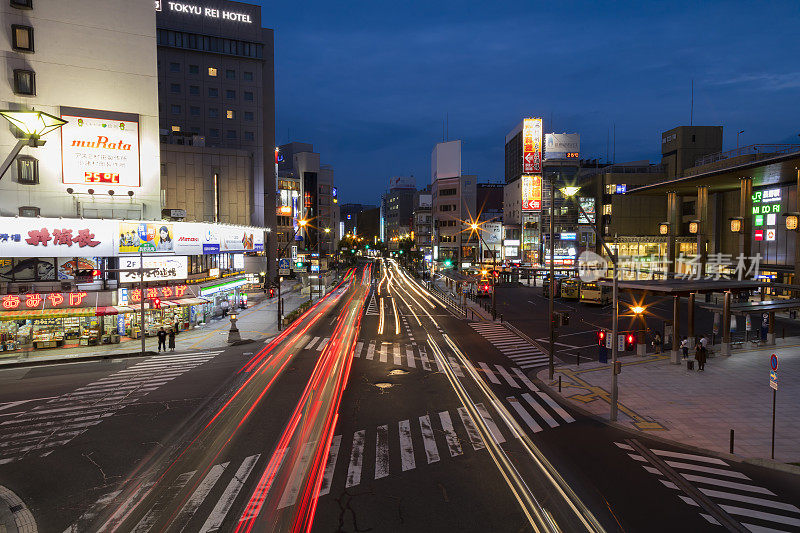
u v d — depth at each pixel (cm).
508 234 10150
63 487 1330
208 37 7369
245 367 2758
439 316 5038
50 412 1962
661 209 8400
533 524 1132
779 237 5381
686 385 2364
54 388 2323
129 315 3600
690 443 1648
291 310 5406
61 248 3369
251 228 5072
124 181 3781
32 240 3275
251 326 4322
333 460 1490
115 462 1488
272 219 7912
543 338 3750
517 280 8750
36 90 3491
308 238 12281
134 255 3656
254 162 7531
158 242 3784
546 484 1339
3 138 3388
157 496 1270
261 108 7631
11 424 1827
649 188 5947
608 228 8456
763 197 5647
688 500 1252
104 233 3522
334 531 1098
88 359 2966
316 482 1342
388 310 5550
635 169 9100
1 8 3384
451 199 12412
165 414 1938
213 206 5497
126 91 3791
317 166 12912
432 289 8425
